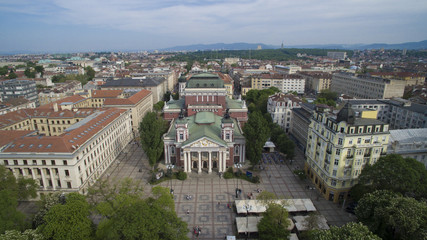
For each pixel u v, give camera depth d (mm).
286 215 73625
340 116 88500
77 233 61188
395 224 62188
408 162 80125
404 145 97312
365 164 91750
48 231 60094
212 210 92562
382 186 80500
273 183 110000
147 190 104938
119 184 109125
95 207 71250
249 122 121750
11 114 145875
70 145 96562
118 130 140250
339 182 92625
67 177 95000
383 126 88750
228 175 113812
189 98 151250
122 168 124250
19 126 142625
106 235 60844
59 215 61875
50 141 96375
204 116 138125
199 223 86000
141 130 122750
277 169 122375
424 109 151500
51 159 93062
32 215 81500
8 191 72250
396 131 108188
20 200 96562
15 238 57375
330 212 90562
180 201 97812
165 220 61656
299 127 154125
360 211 73250
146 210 59750
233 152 124750
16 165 94125
